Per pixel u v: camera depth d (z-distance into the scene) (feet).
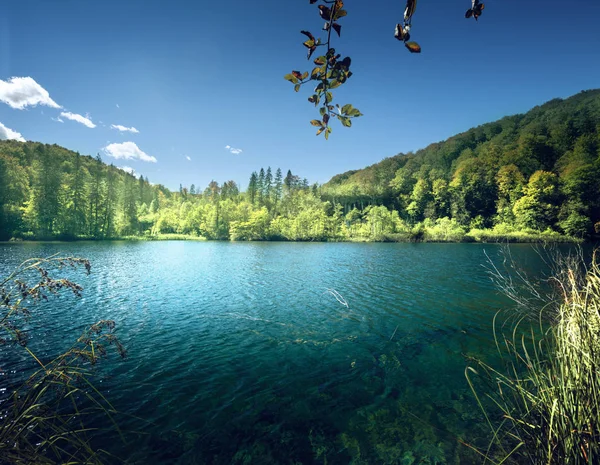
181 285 82.17
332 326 47.65
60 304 61.46
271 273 102.12
